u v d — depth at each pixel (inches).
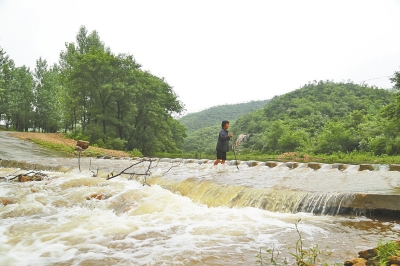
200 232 194.1
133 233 194.1
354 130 1651.1
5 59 2025.1
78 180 370.3
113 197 289.1
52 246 173.3
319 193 249.0
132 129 1513.3
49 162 597.0
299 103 3191.4
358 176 375.6
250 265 142.2
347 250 158.1
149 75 1784.0
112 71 1360.7
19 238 188.2
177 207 259.6
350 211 230.8
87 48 1678.2
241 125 3575.3
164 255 156.9
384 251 131.1
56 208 266.7
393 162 1074.1
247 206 268.5
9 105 2076.8
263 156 1744.6
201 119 6638.8
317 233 188.1
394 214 220.5
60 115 2242.9
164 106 1877.5
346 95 3240.7
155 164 583.8
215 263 145.5
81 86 1357.0
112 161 658.8
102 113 1387.8
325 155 1519.4
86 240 181.9
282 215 234.1
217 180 339.9
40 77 2383.1
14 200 287.4
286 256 151.8
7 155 721.0
